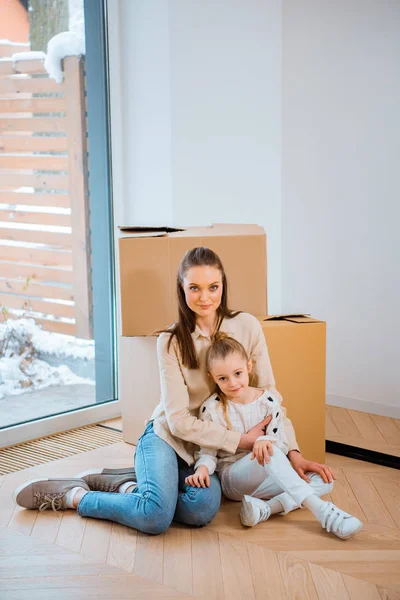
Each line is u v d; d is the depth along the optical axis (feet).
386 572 5.85
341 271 9.86
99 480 7.19
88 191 9.57
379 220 9.41
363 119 9.36
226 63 9.84
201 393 6.95
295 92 9.82
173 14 9.47
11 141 8.80
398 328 9.46
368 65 9.21
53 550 6.23
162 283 7.63
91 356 9.71
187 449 6.97
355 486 7.49
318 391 7.73
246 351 7.06
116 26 9.54
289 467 6.59
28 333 9.08
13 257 8.88
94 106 9.54
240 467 6.82
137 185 9.82
